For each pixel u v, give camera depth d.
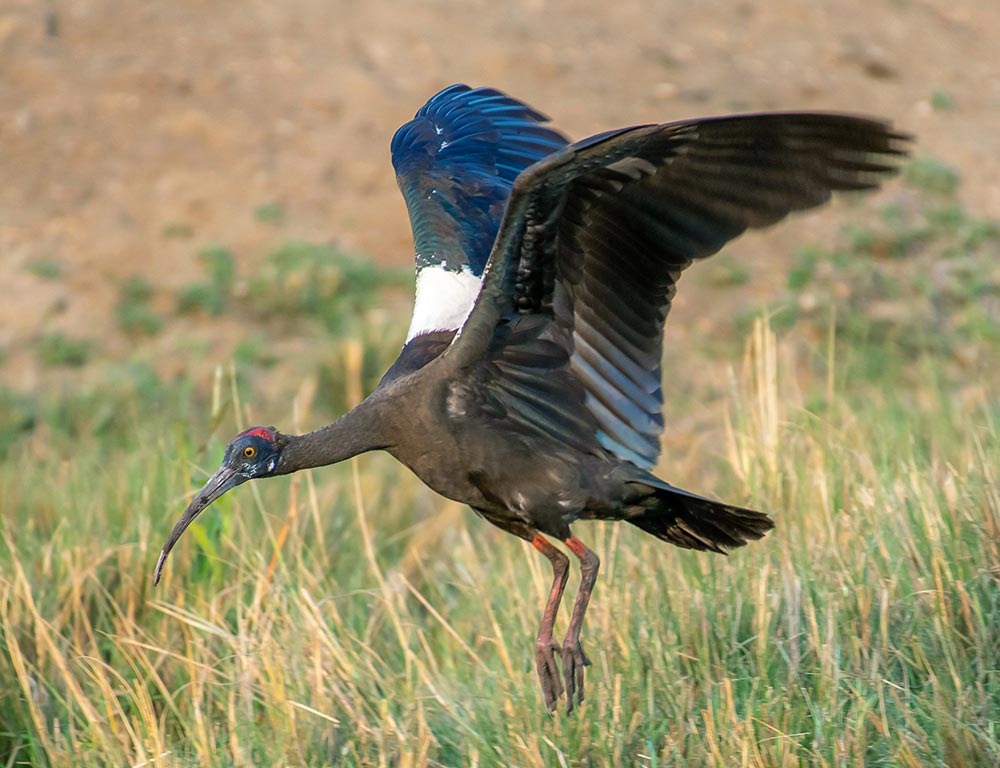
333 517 13.10
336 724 8.86
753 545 10.09
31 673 9.88
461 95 11.47
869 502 10.05
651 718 8.42
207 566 10.70
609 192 8.07
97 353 18.39
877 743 8.02
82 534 11.57
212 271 19.53
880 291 19.05
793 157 7.67
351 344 17.23
